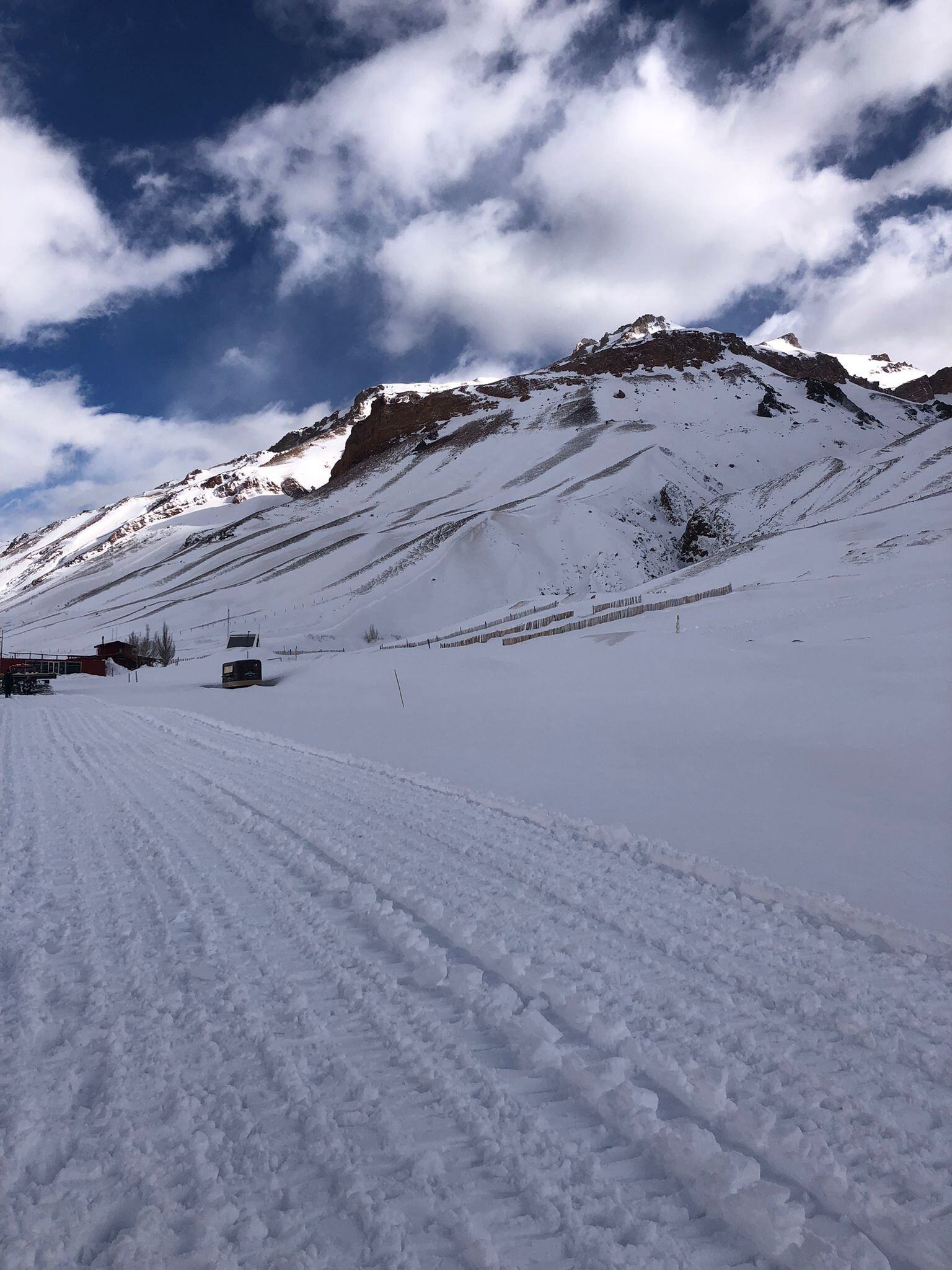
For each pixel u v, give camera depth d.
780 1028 3.55
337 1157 2.66
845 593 34.38
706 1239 2.30
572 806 8.68
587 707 16.94
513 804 8.54
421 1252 2.24
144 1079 3.17
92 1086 3.15
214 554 179.75
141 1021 3.67
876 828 7.30
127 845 7.28
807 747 10.94
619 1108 2.89
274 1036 3.50
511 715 16.78
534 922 4.96
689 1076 3.13
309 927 4.93
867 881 5.89
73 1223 2.35
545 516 133.38
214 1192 2.48
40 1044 3.48
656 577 117.38
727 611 35.41
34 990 4.04
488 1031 3.53
